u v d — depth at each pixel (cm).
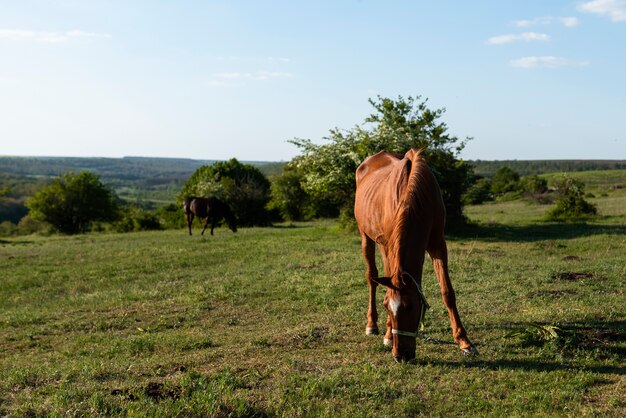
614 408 430
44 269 1443
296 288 1004
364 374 518
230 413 430
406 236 505
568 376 501
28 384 524
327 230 2184
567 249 1462
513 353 579
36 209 4069
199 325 796
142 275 1285
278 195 3828
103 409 435
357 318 760
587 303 786
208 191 3572
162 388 486
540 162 14625
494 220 2648
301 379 511
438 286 940
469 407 447
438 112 2034
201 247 1767
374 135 1905
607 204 3416
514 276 1012
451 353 580
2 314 945
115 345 683
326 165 1938
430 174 552
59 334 791
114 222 4219
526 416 419
